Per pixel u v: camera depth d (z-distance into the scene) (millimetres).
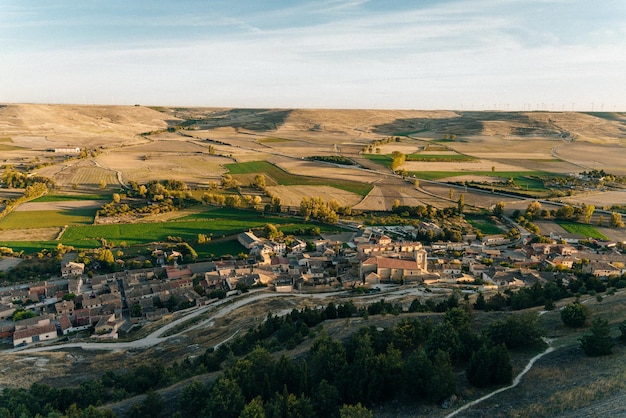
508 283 168625
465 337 74500
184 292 176000
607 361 65312
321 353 70500
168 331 138250
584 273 178375
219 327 128000
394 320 97000
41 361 112688
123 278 187875
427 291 151625
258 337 105438
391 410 60594
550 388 59938
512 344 75375
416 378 62469
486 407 57719
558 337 80125
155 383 91375
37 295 171875
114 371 104812
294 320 114938
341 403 62969
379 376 63125
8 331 145375
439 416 56969
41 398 81375
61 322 149250
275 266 199875
